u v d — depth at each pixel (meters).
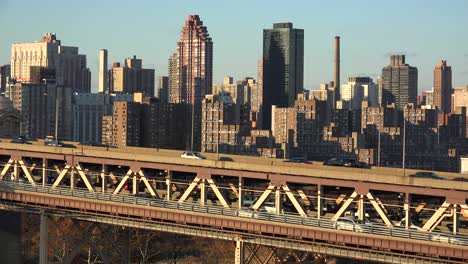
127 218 146.25
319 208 127.56
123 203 146.25
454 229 116.00
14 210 162.75
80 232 164.00
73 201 152.88
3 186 163.25
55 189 156.50
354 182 123.75
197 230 138.50
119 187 148.75
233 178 143.88
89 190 154.50
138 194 147.75
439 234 115.31
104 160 151.75
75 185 157.50
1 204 164.50
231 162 135.50
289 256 148.38
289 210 137.50
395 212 127.56
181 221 138.88
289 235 127.56
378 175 121.75
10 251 171.38
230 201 145.38
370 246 120.25
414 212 123.94
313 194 131.50
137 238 191.12
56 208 156.12
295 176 129.38
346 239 122.12
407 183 119.56
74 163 156.12
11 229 171.25
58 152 158.25
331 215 131.12
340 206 131.25
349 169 131.12
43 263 158.62
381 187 121.50
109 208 148.00
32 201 158.88
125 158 148.62
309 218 125.94
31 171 168.62
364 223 123.12
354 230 121.62
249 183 141.75
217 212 135.25
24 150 164.12
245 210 132.62
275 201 131.50
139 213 144.12
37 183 165.75
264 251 156.12
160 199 143.38
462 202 115.50
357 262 170.88
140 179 147.25
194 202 143.25
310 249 126.88
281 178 130.50
